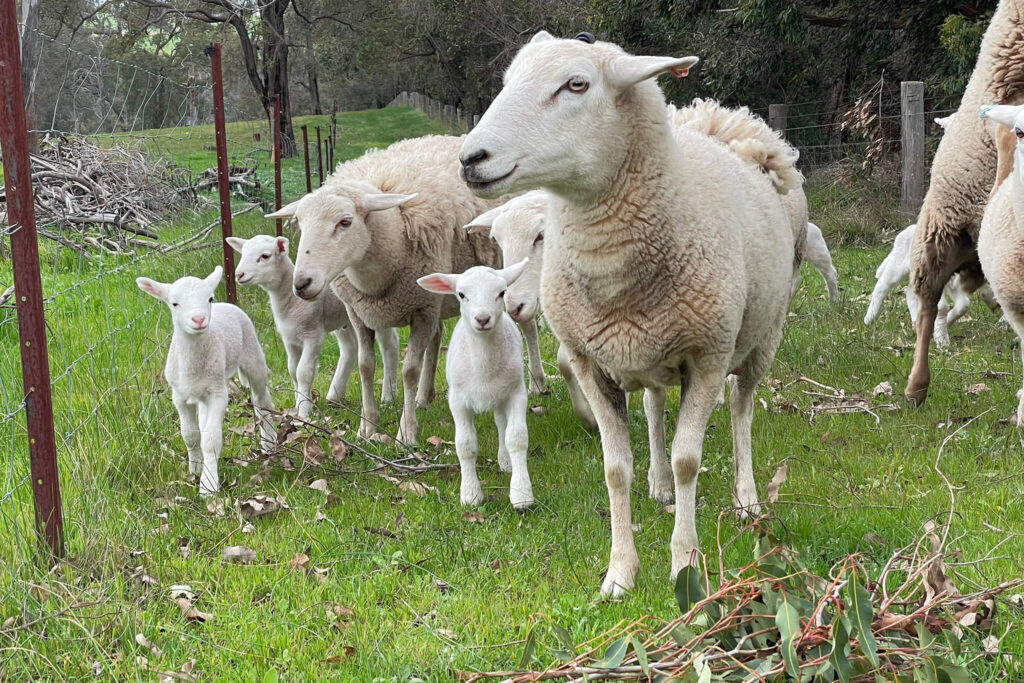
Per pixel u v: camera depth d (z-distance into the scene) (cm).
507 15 3241
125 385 638
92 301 850
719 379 409
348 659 353
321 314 681
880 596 338
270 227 1416
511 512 496
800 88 2283
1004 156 560
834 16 1623
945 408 626
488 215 618
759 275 438
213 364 528
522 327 703
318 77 6400
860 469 529
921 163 1395
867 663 300
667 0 1745
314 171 2578
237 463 557
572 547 445
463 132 3328
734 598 330
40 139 1514
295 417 564
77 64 1328
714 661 308
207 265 1038
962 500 475
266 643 361
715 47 1917
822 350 782
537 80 364
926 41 1587
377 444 606
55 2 3055
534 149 359
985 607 342
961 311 806
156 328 780
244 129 3756
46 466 409
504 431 560
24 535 422
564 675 314
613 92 371
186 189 1653
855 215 1429
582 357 423
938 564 333
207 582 414
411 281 637
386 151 714
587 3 2478
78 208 1333
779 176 498
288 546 453
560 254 403
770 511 443
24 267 394
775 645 306
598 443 605
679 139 444
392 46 4178
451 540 455
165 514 484
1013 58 597
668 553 439
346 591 405
